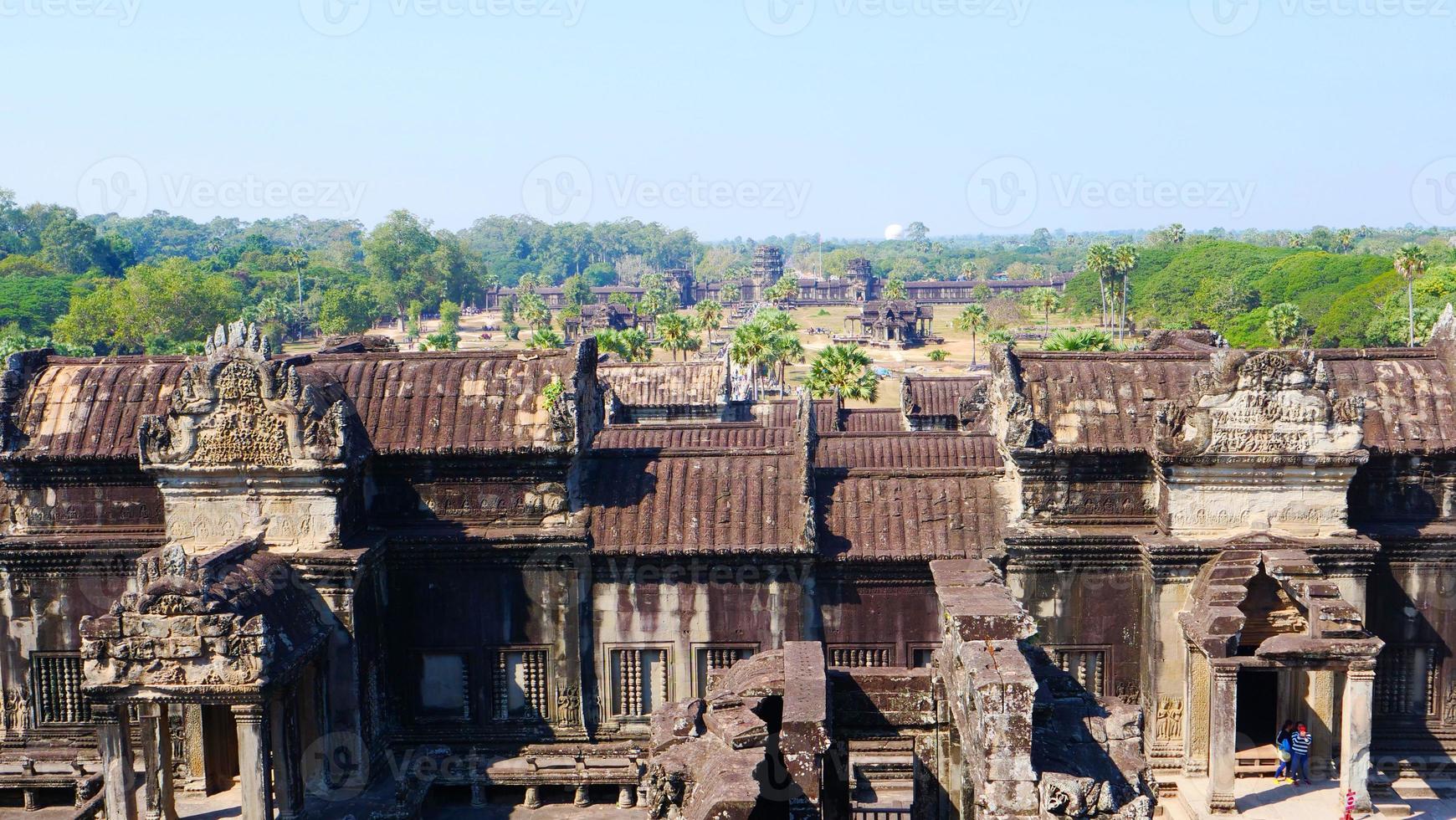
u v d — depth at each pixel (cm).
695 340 12694
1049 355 2953
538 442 2775
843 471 2945
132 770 2400
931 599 2783
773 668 2122
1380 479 2772
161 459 2570
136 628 2261
